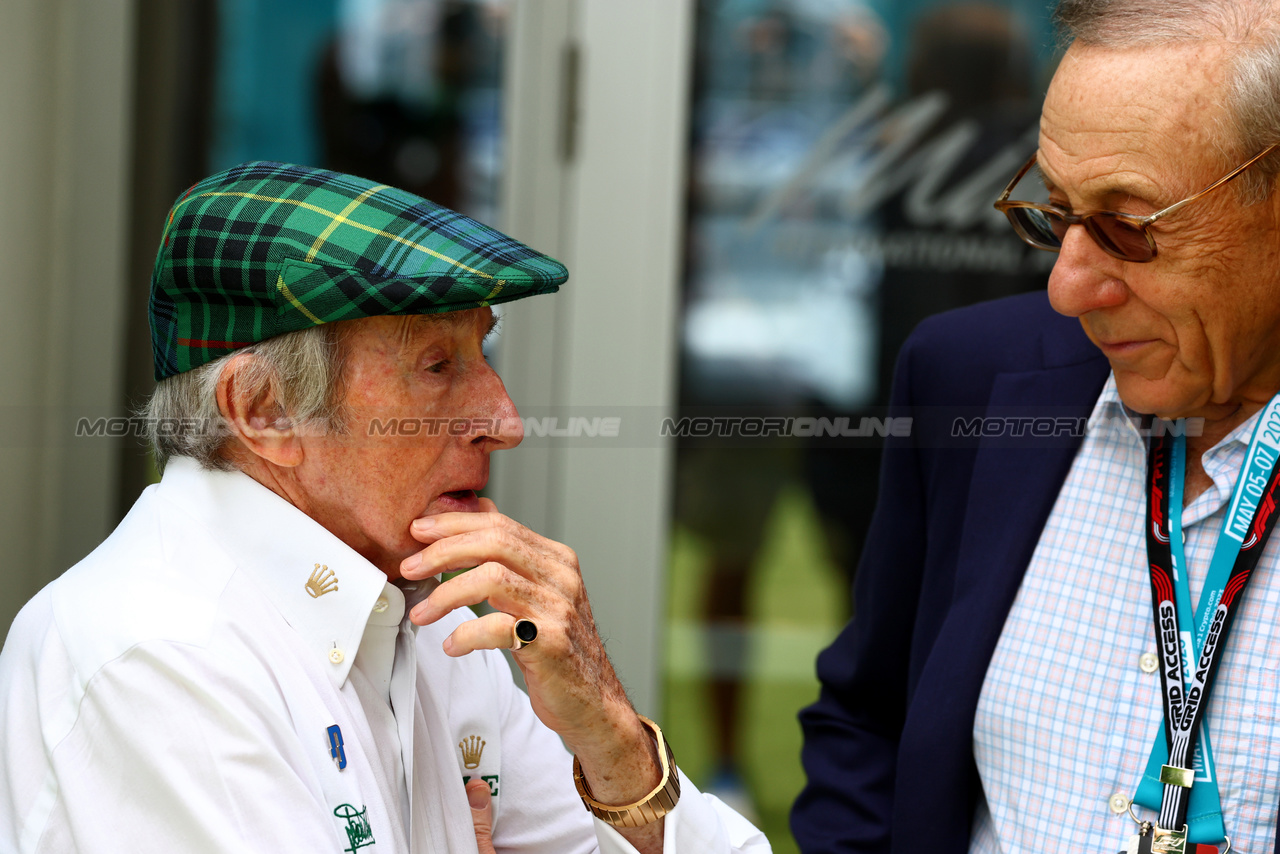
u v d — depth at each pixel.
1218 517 4.94
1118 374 4.89
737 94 10.80
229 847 3.88
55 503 10.80
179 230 4.34
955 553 5.76
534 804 5.53
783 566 11.21
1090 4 4.54
